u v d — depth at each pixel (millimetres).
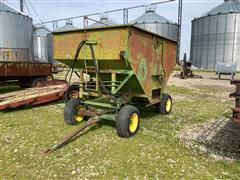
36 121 6160
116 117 4949
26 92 8406
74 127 5617
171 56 7160
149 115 7078
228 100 9922
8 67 9617
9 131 5316
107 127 5617
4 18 27391
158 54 6277
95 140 4777
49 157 4016
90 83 6004
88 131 5316
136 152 4246
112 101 5277
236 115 3801
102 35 5020
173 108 8188
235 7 33156
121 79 5605
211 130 5730
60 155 4102
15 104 6938
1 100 7219
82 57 5512
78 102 5824
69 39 5707
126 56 4746
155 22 36281
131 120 5082
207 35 34750
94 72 5773
